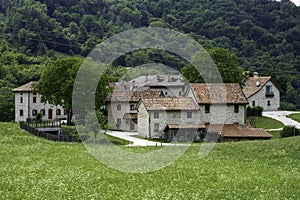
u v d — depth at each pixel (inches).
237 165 1555.1
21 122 3107.8
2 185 1160.8
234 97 3272.6
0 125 2967.5
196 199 1023.0
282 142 1852.9
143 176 1346.0
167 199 1018.7
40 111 4810.5
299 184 1213.7
